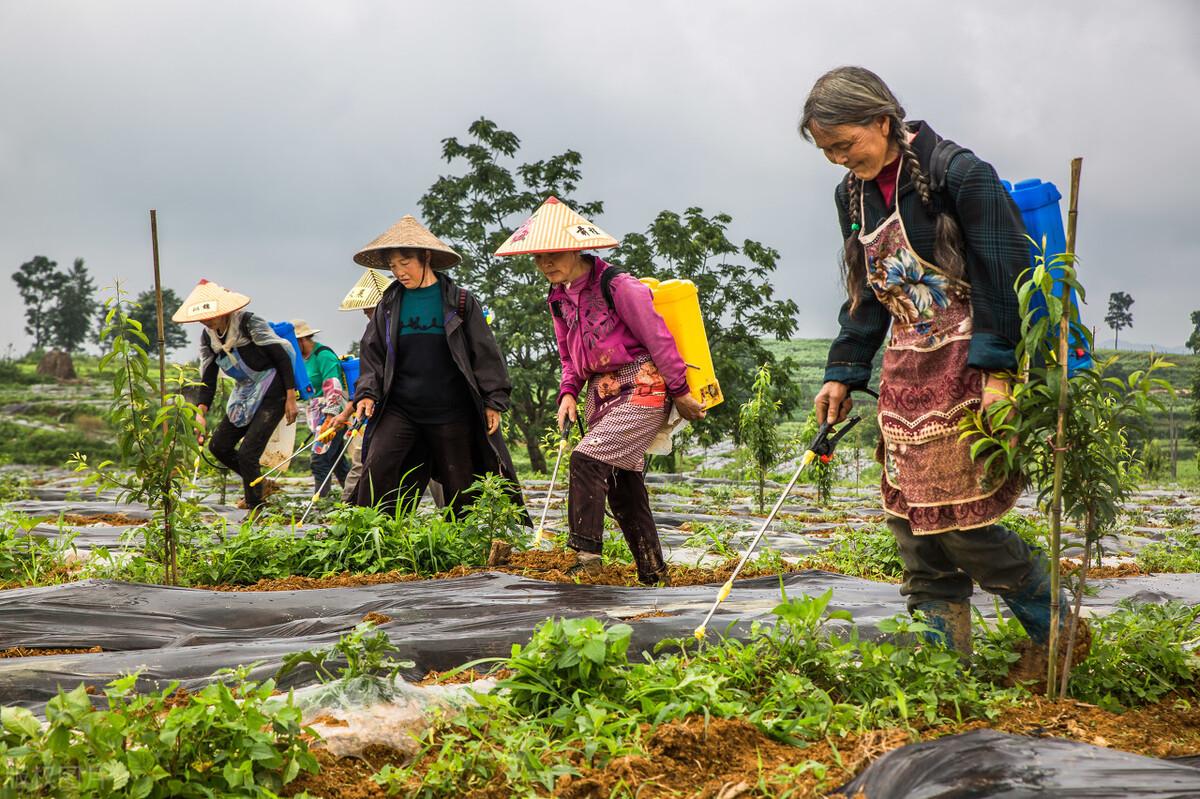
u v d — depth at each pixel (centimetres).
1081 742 275
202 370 1007
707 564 793
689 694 302
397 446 772
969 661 357
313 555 662
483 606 506
